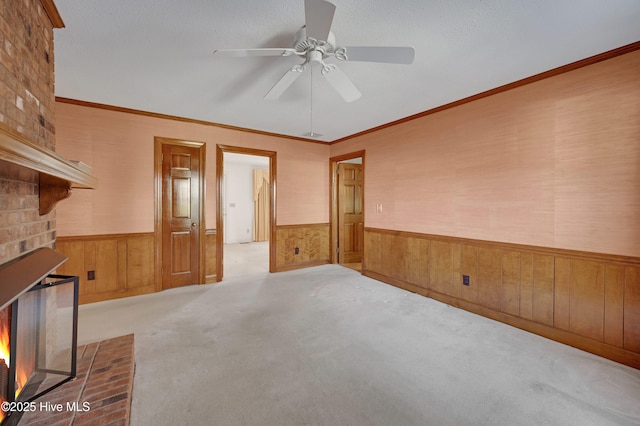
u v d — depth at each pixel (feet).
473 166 10.07
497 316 9.36
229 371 6.39
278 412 5.17
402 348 7.47
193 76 8.54
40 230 5.27
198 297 11.35
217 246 13.56
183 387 5.82
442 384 6.01
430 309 10.28
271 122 13.25
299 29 6.30
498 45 6.89
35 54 4.90
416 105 11.00
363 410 5.25
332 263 17.62
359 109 11.44
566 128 7.87
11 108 4.08
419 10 5.70
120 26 6.15
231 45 6.92
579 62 7.54
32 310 4.93
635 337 6.74
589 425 4.91
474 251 10.05
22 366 4.62
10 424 4.02
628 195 6.89
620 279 7.00
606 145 7.19
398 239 13.00
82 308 10.09
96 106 10.71
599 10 5.61
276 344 7.63
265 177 28.30
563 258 7.93
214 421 4.95
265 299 11.19
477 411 5.24
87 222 10.64
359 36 6.59
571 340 7.74
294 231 16.26
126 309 10.02
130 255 11.41
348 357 7.02
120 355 6.06
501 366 6.68
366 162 14.80
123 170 11.26
